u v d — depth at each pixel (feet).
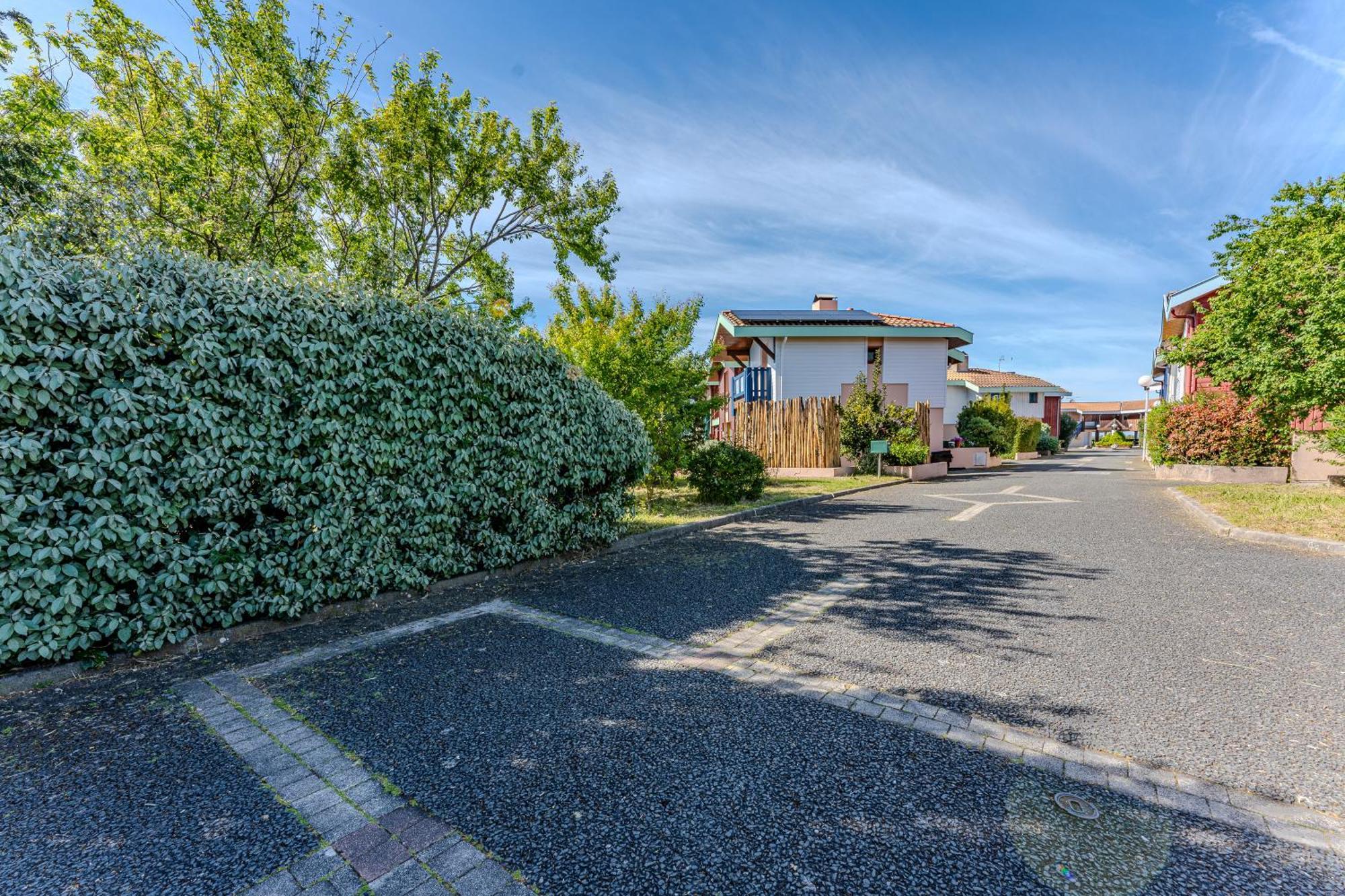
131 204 20.39
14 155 18.61
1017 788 7.54
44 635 10.76
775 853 6.38
